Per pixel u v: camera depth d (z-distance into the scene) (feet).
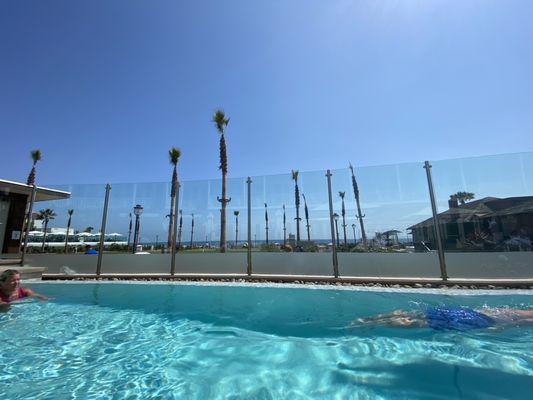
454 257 19.84
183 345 10.89
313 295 17.51
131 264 25.18
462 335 11.14
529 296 16.08
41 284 21.54
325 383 7.91
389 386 7.63
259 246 23.75
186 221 25.27
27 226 25.80
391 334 11.46
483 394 7.05
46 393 7.31
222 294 18.16
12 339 11.42
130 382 8.02
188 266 24.61
